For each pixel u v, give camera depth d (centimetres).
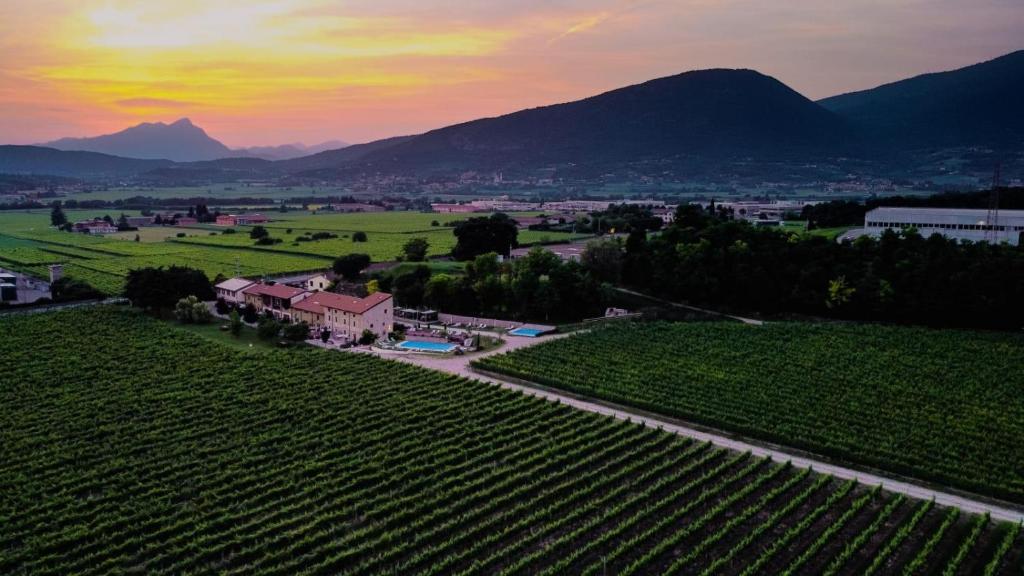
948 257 14662
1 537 6481
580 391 10638
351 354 12300
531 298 15775
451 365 12119
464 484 7656
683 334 13462
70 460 8044
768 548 6594
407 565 6184
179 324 14825
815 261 15912
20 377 10725
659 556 6406
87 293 16475
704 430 9369
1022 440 8694
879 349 12306
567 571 6216
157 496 7288
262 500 7262
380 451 8375
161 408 9575
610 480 7744
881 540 6744
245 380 10788
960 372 11062
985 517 6931
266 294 15800
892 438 8775
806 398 10162
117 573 6041
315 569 6072
